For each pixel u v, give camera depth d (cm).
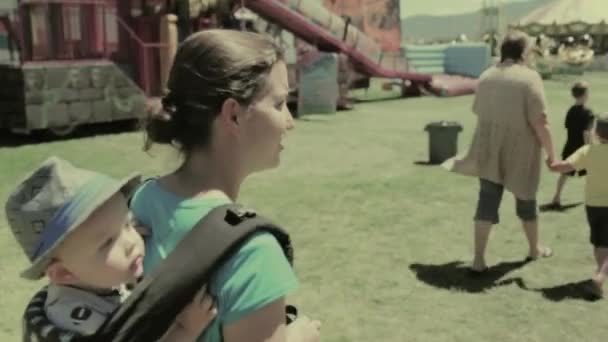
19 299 512
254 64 150
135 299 135
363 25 2834
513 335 452
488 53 3086
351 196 843
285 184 913
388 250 632
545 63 3478
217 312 138
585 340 444
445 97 2480
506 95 527
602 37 4425
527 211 582
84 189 140
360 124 1614
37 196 139
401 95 2548
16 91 1254
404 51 3036
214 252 135
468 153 553
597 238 520
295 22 1942
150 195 162
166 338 137
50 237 138
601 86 2817
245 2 1806
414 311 491
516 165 548
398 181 932
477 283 546
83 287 145
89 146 1216
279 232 145
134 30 1588
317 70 1834
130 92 1408
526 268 582
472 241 661
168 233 153
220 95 149
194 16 1619
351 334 452
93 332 137
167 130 158
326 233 686
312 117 1764
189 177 159
